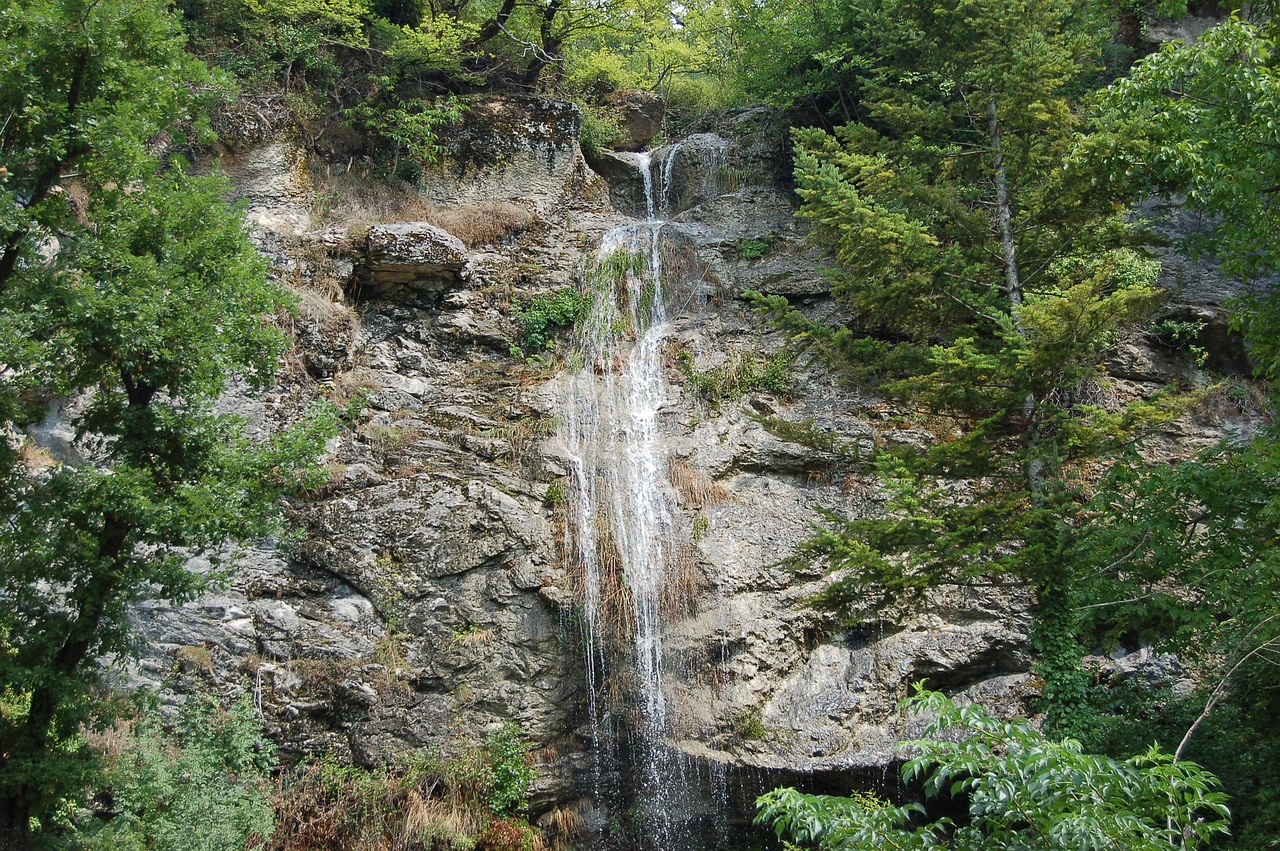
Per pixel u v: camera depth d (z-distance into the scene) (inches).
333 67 729.0
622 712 519.8
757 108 837.8
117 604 357.7
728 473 590.9
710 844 503.5
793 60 783.1
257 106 688.4
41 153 366.9
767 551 559.2
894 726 504.1
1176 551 370.0
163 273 373.7
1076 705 423.5
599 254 700.7
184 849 392.5
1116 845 183.6
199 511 358.0
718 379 628.4
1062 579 400.2
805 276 677.3
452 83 796.0
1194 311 627.2
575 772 511.5
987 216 486.3
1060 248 468.4
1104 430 413.1
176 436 385.4
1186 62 380.5
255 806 433.7
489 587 537.3
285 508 547.5
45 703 350.6
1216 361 632.4
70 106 381.1
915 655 523.8
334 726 499.8
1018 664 519.2
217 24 727.1
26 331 343.3
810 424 458.9
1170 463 590.9
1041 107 456.8
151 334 362.6
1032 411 437.7
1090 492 546.6
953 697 517.7
